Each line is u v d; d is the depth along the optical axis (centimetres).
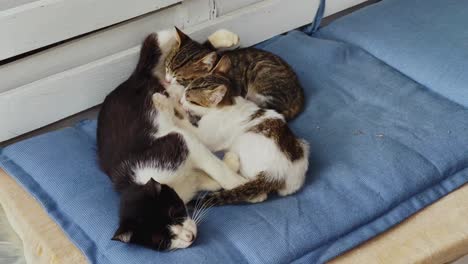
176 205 132
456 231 139
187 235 130
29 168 148
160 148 139
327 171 146
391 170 146
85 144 154
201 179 143
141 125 144
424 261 135
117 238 128
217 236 134
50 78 155
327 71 172
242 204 140
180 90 156
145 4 160
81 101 161
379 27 182
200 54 159
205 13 174
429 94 165
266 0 182
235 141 147
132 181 138
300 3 186
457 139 152
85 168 147
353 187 143
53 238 138
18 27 147
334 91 167
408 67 171
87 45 159
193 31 170
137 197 130
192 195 143
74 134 156
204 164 141
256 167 140
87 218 138
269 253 132
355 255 135
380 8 189
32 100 154
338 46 177
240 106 150
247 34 180
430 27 179
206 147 146
